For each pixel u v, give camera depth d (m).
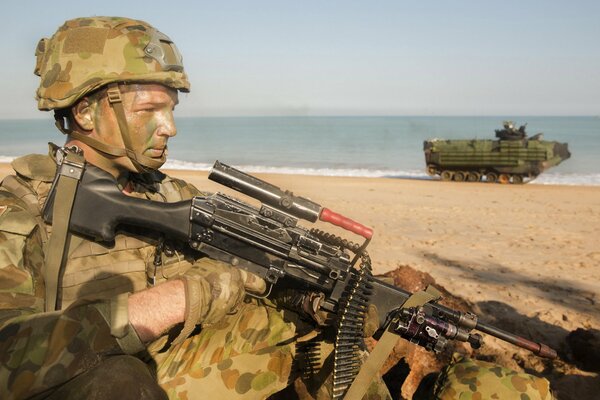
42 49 2.60
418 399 4.08
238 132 147.75
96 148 2.50
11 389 1.76
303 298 2.88
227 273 2.38
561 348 5.63
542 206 18.67
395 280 5.23
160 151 2.59
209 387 2.83
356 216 15.77
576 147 79.69
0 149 87.44
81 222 2.42
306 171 46.22
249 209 2.66
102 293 2.49
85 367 1.87
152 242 2.71
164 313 2.05
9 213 2.16
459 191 23.66
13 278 2.05
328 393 3.03
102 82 2.39
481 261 10.42
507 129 29.00
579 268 9.97
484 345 5.52
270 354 2.95
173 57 2.58
